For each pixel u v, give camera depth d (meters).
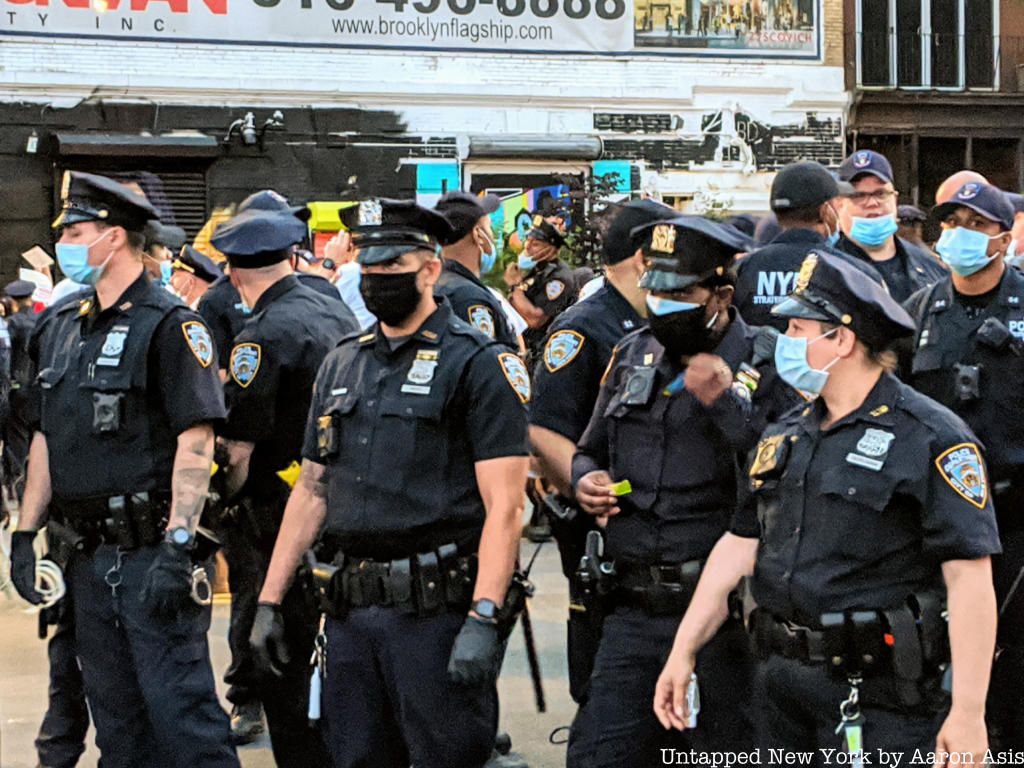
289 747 4.99
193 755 4.45
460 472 4.03
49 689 5.08
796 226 5.14
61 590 4.67
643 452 4.20
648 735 4.23
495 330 5.42
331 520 4.06
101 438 4.45
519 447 3.99
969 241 4.95
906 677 3.37
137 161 16.48
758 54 18.45
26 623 8.03
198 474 4.47
